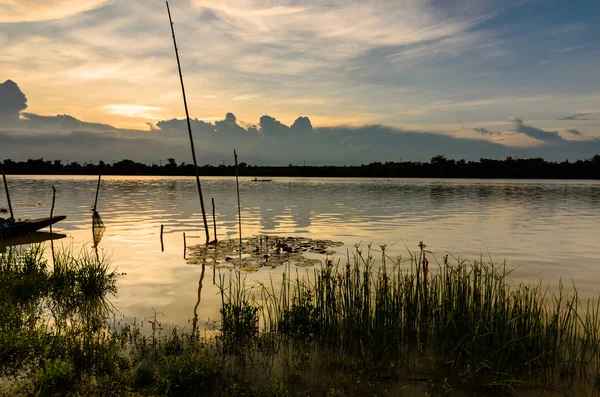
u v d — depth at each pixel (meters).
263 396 5.15
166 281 10.70
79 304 8.74
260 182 106.62
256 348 6.72
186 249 15.03
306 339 7.04
